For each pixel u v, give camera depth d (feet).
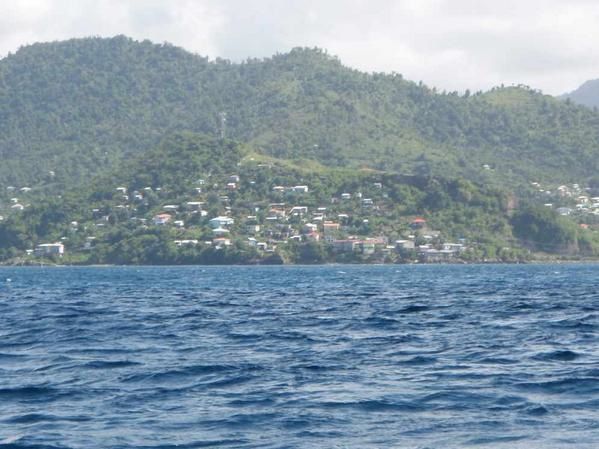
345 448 108.06
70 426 120.26
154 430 117.39
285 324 274.57
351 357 184.44
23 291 601.21
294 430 116.67
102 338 234.58
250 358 184.65
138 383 152.76
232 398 137.80
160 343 219.20
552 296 451.94
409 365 171.22
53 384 152.66
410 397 136.15
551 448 106.42
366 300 424.46
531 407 127.34
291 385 148.87
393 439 111.86
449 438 111.86
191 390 145.38
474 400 133.18
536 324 262.88
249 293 517.55
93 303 424.87
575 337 220.23
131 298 472.85
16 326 279.90
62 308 383.45
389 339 222.28
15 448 109.40
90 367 173.68
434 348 200.34
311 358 183.42
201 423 120.88
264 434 114.83
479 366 168.04
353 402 132.77
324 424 119.65
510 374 156.35
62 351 203.31
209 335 239.91
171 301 433.89
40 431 117.60
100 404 134.72
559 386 142.72
